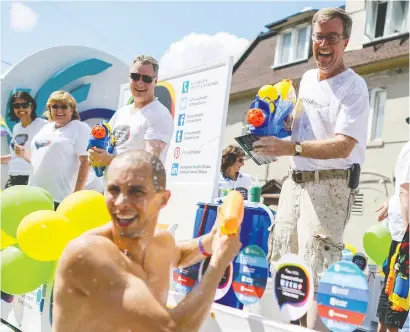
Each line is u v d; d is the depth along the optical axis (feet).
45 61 21.62
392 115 46.16
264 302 9.78
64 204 10.61
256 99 9.29
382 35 49.98
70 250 6.06
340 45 9.31
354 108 9.10
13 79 20.93
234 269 9.58
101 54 22.84
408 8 47.91
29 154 18.58
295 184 9.67
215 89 14.19
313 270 9.00
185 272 10.27
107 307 5.82
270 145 8.82
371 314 13.88
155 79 12.98
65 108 14.92
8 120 20.71
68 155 14.76
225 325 9.00
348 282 7.59
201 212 10.89
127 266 6.08
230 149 17.92
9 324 13.98
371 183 46.14
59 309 6.12
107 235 6.42
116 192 6.23
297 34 59.41
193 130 14.67
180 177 14.73
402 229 12.42
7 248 10.73
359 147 9.37
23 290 10.38
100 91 22.91
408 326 8.59
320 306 7.88
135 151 6.43
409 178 10.68
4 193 10.98
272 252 9.83
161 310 5.74
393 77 46.65
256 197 10.45
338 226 9.16
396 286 9.08
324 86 9.57
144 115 12.76
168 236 7.14
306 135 9.72
